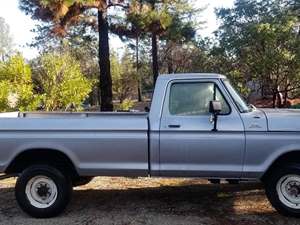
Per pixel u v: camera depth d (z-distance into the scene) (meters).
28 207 6.80
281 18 21.69
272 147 6.33
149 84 55.78
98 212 7.02
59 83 16.66
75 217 6.81
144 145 6.58
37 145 6.75
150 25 23.03
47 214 6.77
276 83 21.12
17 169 7.09
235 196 7.70
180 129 6.51
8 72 15.39
